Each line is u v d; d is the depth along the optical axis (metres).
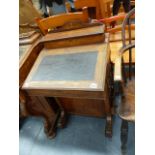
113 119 1.32
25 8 1.46
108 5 1.52
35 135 1.43
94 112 1.36
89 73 0.85
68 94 0.87
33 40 1.25
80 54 1.00
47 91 0.90
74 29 1.13
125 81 0.94
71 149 1.25
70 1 2.06
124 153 1.01
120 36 1.41
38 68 1.00
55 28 1.28
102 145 1.21
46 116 1.40
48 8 2.19
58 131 1.39
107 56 0.95
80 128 1.37
